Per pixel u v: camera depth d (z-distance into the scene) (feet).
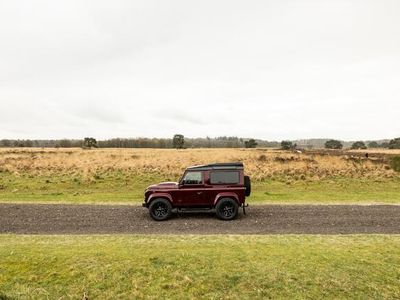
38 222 44.80
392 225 42.01
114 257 30.42
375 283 27.09
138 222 44.80
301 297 25.57
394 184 84.69
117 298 25.90
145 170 106.52
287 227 41.39
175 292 26.30
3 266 29.30
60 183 85.46
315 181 88.48
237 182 46.47
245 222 44.19
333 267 28.91
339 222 43.62
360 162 121.80
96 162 126.21
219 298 25.62
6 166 114.83
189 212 50.42
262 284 26.84
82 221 45.32
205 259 30.04
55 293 26.35
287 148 266.16
